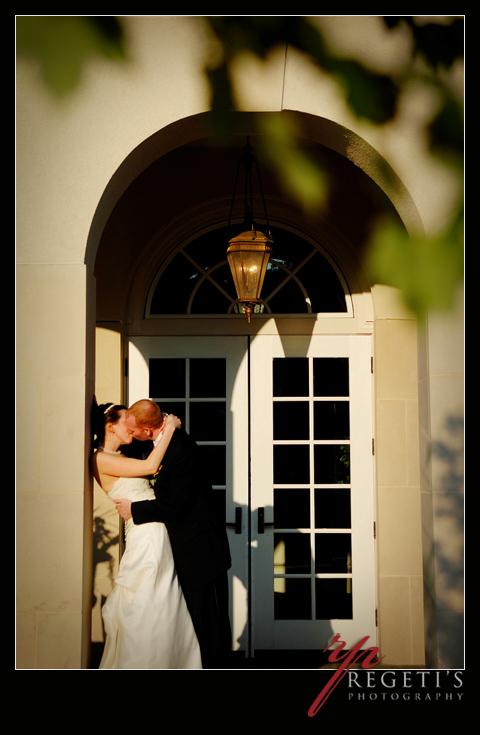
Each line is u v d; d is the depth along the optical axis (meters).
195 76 3.20
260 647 4.98
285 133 1.23
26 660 3.04
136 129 3.20
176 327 5.18
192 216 5.18
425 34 2.68
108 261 5.09
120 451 3.85
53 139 3.20
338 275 5.25
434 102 1.73
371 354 5.12
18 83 3.18
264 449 5.11
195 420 5.17
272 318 5.19
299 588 5.04
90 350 3.27
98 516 4.87
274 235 5.29
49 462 3.11
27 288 3.16
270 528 5.06
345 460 5.11
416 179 3.17
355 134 3.19
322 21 2.85
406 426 4.94
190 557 3.54
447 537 3.24
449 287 1.18
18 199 3.18
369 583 4.98
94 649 4.79
